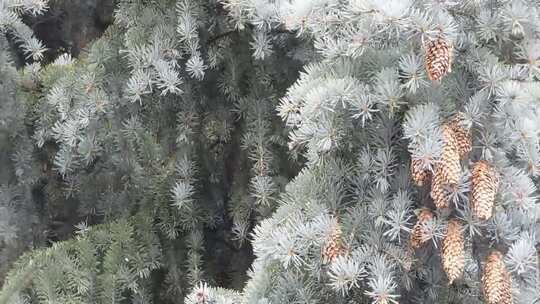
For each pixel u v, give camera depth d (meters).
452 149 1.27
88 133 1.72
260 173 1.71
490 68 1.32
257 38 1.61
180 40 1.62
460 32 1.34
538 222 1.37
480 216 1.25
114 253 1.66
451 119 1.32
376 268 1.33
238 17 1.56
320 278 1.40
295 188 1.46
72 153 1.75
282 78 1.76
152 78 1.63
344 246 1.35
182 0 1.66
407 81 1.30
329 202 1.41
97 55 1.72
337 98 1.30
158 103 1.76
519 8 1.30
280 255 1.35
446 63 1.24
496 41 1.36
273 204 1.72
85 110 1.69
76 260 1.64
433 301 1.43
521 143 1.31
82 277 1.62
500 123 1.31
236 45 1.74
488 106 1.32
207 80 1.76
